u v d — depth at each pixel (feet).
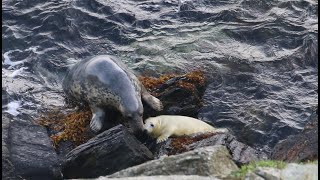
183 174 84.23
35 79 130.62
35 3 152.25
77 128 109.81
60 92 126.52
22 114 116.98
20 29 143.95
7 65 134.41
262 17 148.46
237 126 115.24
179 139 103.40
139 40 140.87
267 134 113.80
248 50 137.39
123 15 148.77
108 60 112.98
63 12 147.64
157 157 100.58
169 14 150.61
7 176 95.30
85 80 111.96
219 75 127.75
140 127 106.63
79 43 140.56
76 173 97.76
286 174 79.56
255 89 124.36
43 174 97.86
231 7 151.94
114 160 97.14
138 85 111.86
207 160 84.69
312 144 96.22
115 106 109.70
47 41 140.67
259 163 83.66
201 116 117.19
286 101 121.70
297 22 146.00
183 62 132.57
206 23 147.13
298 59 134.00
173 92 115.85
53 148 102.68
